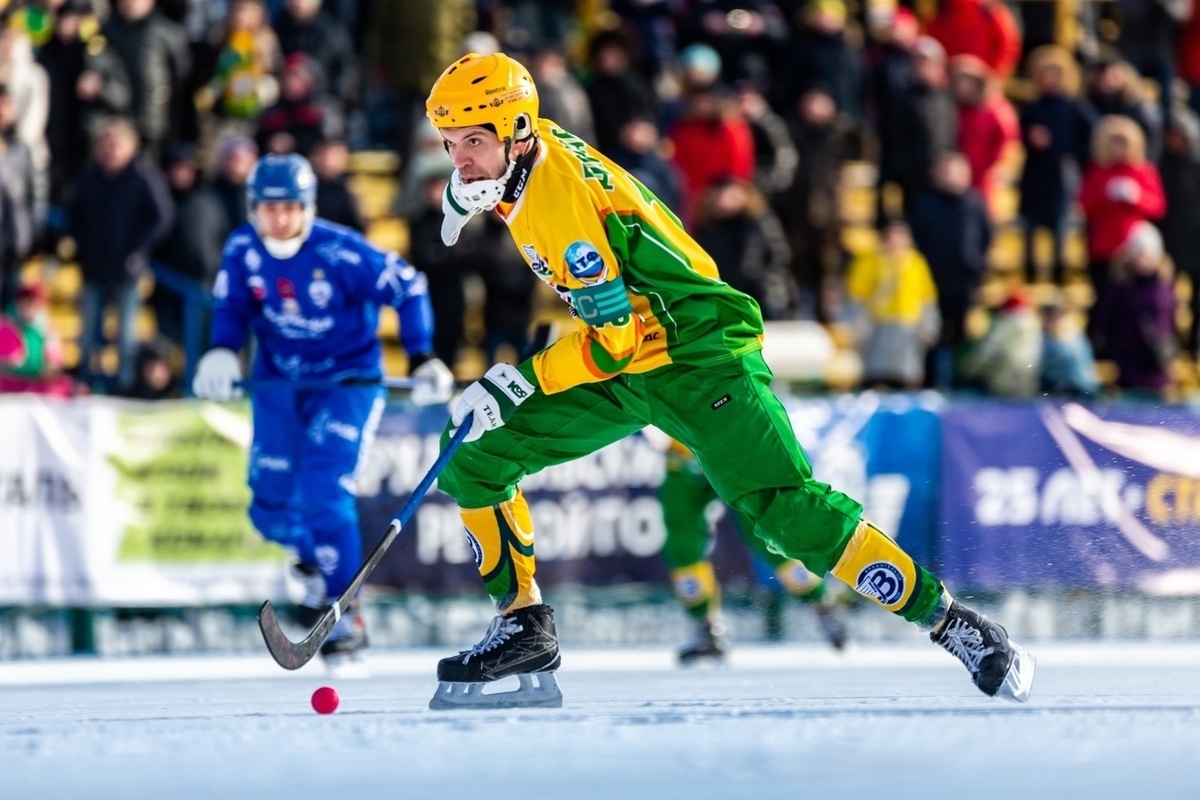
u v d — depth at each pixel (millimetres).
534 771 12352
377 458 31891
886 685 21797
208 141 40656
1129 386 38750
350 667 24953
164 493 31375
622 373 16625
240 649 31766
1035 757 12961
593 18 45406
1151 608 34125
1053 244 43688
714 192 38031
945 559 33625
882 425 33625
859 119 42562
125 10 39156
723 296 16406
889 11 47594
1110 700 18031
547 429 17000
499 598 17812
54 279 41562
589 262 15719
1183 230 42469
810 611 33438
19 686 23453
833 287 42094
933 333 39125
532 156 15992
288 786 11703
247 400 31984
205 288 36875
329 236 24656
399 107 41438
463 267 36562
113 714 17500
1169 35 46312
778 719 15773
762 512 16688
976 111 42281
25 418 30656
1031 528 33938
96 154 36094
